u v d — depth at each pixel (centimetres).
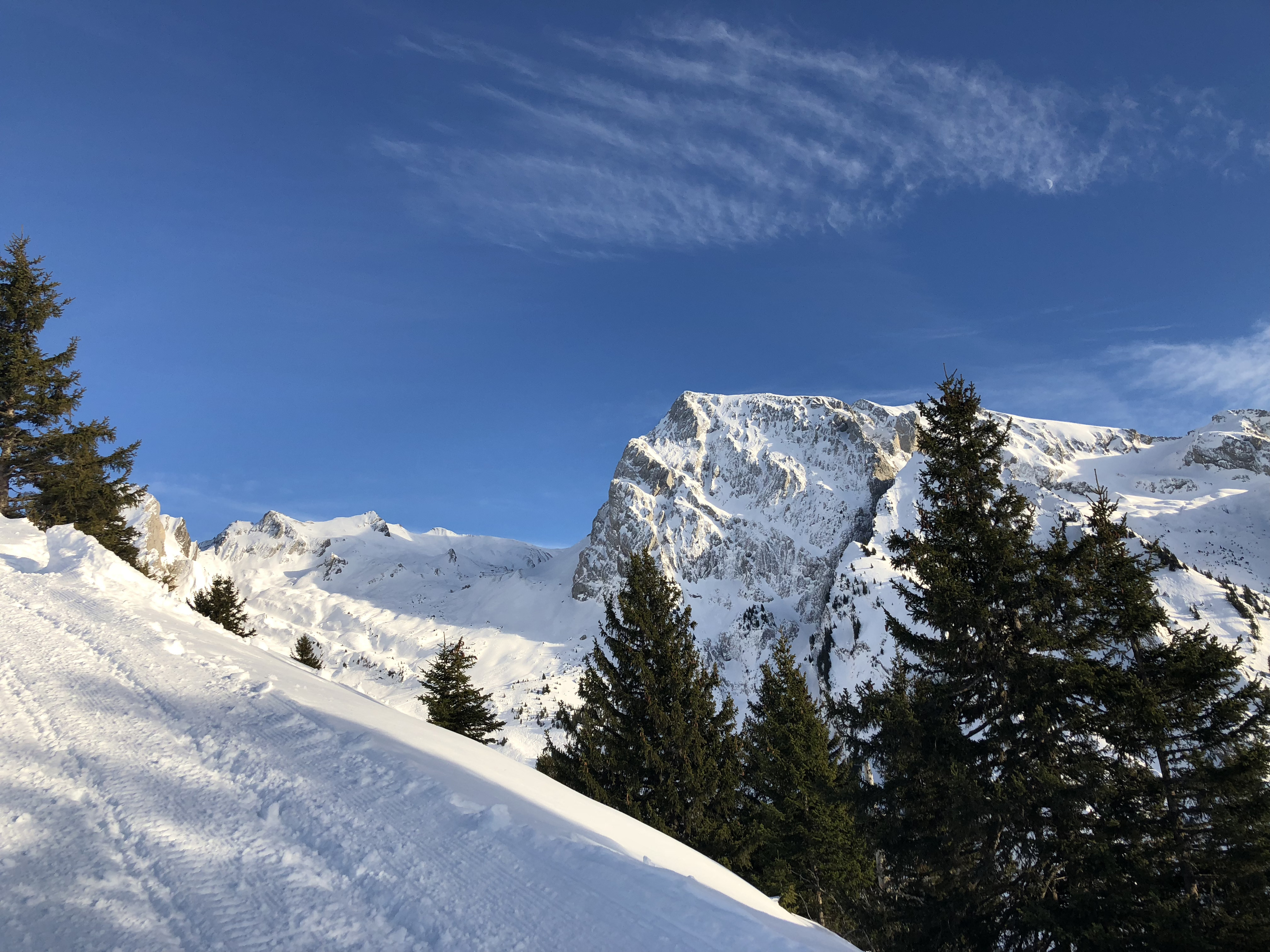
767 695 3191
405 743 1027
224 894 511
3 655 1094
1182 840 1480
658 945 532
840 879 2455
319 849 612
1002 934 1530
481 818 730
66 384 3334
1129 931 1317
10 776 654
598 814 1118
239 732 898
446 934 503
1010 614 1692
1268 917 1348
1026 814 1489
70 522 3362
